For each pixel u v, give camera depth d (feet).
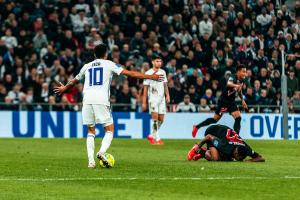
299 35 271.69
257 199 81.46
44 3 255.91
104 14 257.14
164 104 189.67
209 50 251.80
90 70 114.52
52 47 233.76
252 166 117.08
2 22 244.63
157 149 165.58
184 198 81.71
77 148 165.17
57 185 92.53
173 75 237.45
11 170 110.42
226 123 234.17
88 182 95.50
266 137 238.68
